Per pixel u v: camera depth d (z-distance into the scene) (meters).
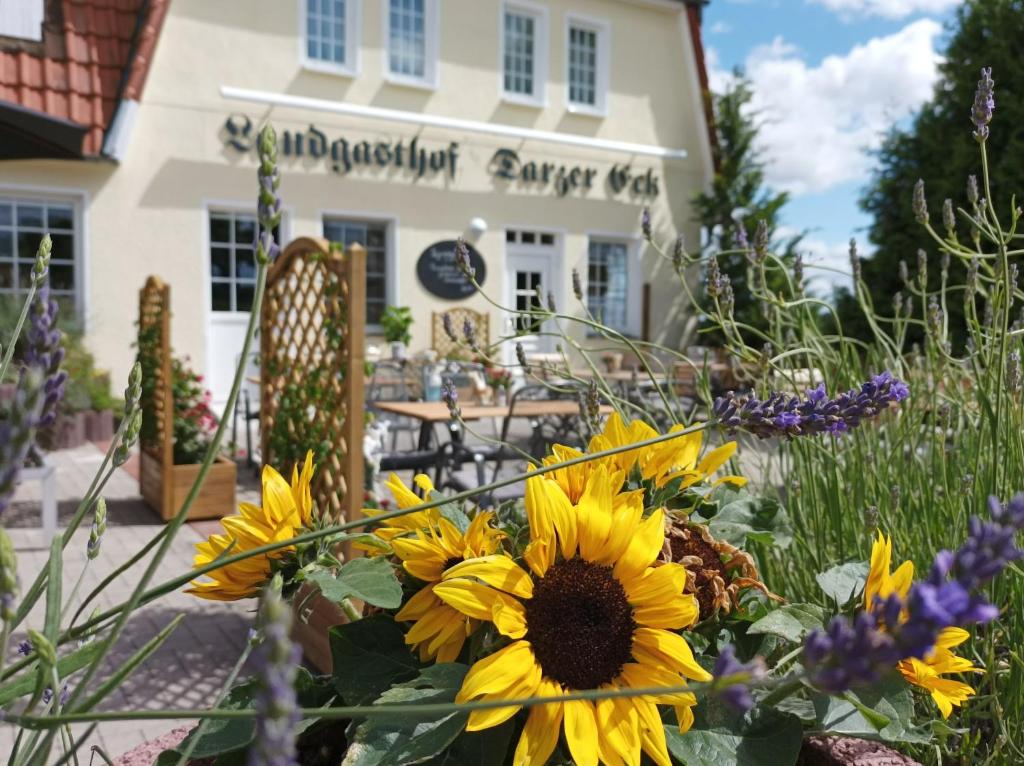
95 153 9.30
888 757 0.99
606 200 13.52
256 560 0.95
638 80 13.81
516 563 0.92
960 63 9.59
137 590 0.66
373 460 4.28
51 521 4.90
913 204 2.05
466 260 1.95
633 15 13.70
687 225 14.36
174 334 10.09
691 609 0.84
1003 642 1.51
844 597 1.03
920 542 1.64
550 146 12.92
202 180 10.26
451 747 0.88
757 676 0.51
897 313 2.33
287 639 0.39
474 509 1.12
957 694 0.90
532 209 12.80
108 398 9.09
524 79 12.93
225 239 10.60
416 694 0.85
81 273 9.62
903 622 0.46
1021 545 1.35
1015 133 8.82
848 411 0.86
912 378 2.14
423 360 9.53
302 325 4.39
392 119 11.52
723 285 1.94
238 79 10.52
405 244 11.77
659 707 0.96
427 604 0.95
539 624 0.84
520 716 0.92
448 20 12.06
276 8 10.75
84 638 0.84
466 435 7.95
